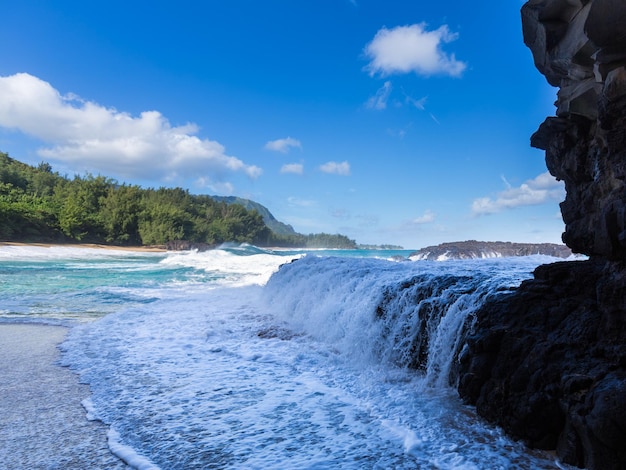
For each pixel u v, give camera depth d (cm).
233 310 986
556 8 375
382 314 603
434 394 435
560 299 377
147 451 320
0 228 4603
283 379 497
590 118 382
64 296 1228
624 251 306
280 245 12812
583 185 402
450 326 467
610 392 267
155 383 482
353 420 375
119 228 6725
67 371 532
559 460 296
